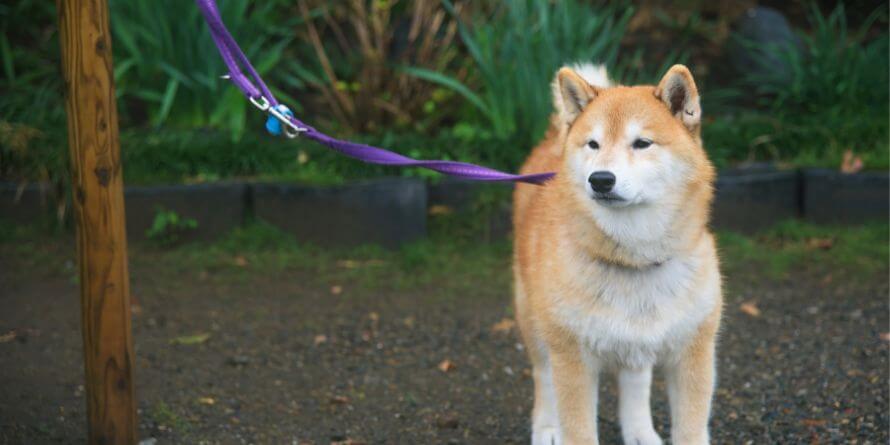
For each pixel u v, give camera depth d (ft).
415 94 24.11
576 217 10.37
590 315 10.30
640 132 10.11
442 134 22.44
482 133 22.18
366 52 23.76
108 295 11.32
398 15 25.23
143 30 22.52
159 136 21.79
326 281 18.92
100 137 10.97
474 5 25.00
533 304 11.03
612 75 22.82
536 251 11.09
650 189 10.02
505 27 23.13
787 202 21.04
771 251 19.89
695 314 10.28
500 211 20.67
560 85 10.91
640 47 26.43
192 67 22.74
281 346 15.99
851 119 22.90
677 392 10.62
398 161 11.60
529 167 13.21
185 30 22.61
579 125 10.54
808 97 24.20
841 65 24.18
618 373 12.16
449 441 12.67
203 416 13.32
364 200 20.30
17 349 15.44
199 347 15.87
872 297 17.51
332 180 20.74
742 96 25.23
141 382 14.40
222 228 20.47
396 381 14.67
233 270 19.33
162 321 16.92
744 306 17.21
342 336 16.46
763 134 22.54
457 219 20.92
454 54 24.29
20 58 24.59
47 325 16.52
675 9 27.99
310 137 11.56
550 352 10.80
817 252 19.74
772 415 13.03
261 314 17.34
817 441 12.12
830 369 14.48
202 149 21.38
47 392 13.80
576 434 10.65
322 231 20.43
